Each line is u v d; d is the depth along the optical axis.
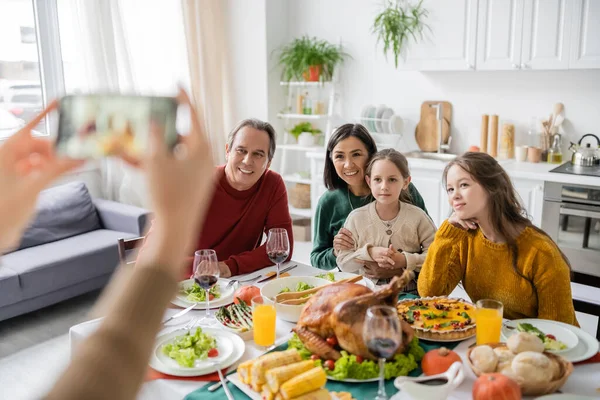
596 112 3.58
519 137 3.89
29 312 3.28
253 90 4.75
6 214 0.44
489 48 3.57
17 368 2.63
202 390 1.19
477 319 1.31
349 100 4.66
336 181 2.34
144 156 0.40
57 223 3.53
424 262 1.81
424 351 1.32
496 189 1.59
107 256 3.41
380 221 2.08
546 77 3.72
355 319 1.19
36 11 3.94
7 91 3.88
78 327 1.46
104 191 4.25
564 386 1.18
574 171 3.27
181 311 1.65
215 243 2.24
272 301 1.54
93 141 0.44
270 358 1.16
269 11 4.59
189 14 4.43
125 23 4.02
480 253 1.68
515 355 1.18
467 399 1.13
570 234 3.23
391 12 3.96
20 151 0.48
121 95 0.44
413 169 3.80
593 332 2.55
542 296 1.57
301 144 4.73
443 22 3.72
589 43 3.21
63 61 4.11
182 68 4.51
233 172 2.16
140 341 0.35
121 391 0.33
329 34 4.66
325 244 2.35
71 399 0.31
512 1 3.43
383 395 1.10
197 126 0.42
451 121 4.17
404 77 4.32
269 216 2.31
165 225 0.38
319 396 1.08
